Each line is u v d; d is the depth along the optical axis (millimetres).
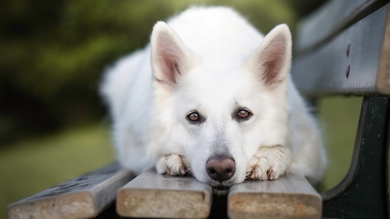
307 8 10688
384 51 2070
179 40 2926
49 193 2250
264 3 9906
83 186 2318
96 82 11969
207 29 3609
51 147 11547
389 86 2068
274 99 2938
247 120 2822
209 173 2525
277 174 2688
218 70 2967
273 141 2857
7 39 12617
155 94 2994
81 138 12188
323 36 4016
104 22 11570
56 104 13094
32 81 12273
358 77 2498
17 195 7367
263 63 2947
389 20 2078
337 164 6207
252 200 1965
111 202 2428
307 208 1934
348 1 3193
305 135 3176
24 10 12367
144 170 3035
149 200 2029
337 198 2494
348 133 7742
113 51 11430
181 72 3004
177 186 2127
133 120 3334
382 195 2475
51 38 12211
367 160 2480
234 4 9680
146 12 10836
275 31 2828
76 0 11531
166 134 2963
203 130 2758
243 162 2621
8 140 12719
